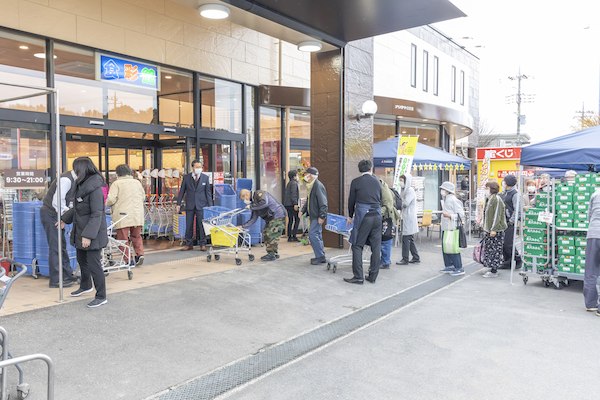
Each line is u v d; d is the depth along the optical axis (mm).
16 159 7988
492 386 3879
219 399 3645
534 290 7273
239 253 9648
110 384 3822
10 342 4566
